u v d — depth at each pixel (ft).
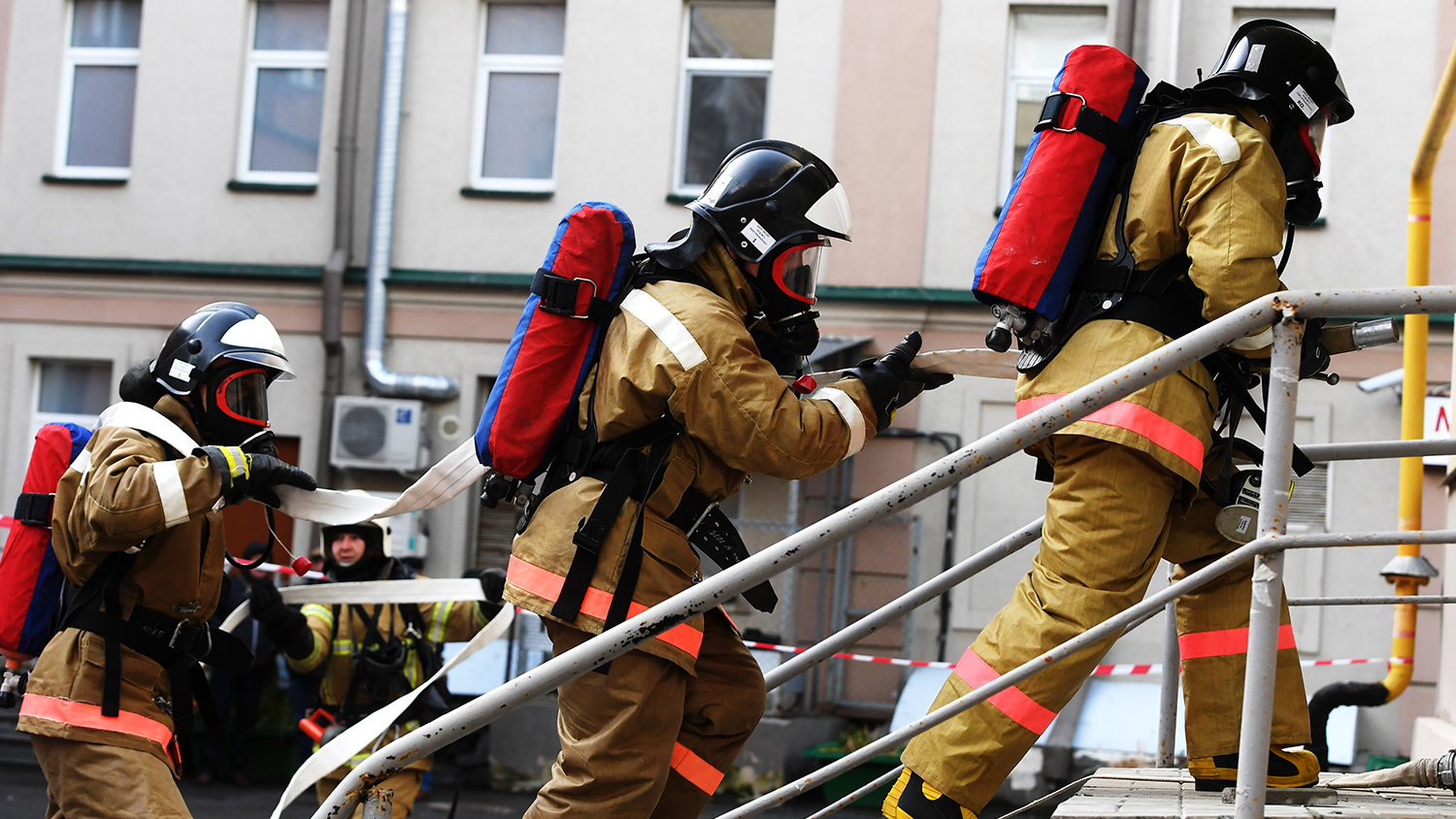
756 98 66.54
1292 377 10.92
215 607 22.99
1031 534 16.72
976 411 61.52
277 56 69.46
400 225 67.36
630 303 14.73
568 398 14.75
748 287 15.26
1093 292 14.97
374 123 67.72
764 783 53.98
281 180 69.26
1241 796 10.79
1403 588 38.52
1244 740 10.87
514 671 57.82
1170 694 19.47
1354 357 58.23
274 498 21.39
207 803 49.42
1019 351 15.88
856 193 64.08
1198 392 14.60
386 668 30.83
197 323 22.67
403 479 65.41
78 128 70.95
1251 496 15.07
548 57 68.23
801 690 60.03
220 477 20.63
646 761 14.51
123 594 21.57
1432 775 17.13
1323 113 15.81
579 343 14.84
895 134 63.98
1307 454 17.01
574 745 14.56
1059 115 15.30
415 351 66.64
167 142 69.10
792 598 59.57
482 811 50.11
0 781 52.39
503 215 66.90
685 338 14.16
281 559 64.95
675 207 65.72
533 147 68.23
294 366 67.05
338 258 66.18
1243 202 14.16
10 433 68.28
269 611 29.96
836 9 64.90
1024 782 52.85
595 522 14.25
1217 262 13.97
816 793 55.06
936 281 63.10
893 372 15.46
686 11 67.15
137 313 68.44
